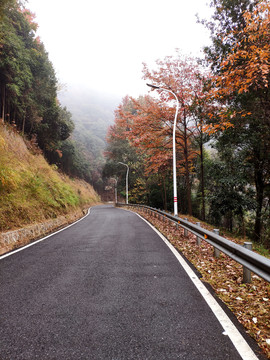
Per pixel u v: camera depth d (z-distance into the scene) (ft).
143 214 73.56
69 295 12.19
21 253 21.88
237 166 55.06
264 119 40.04
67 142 163.12
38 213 39.75
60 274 15.61
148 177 114.73
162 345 7.97
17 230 28.12
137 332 8.75
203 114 51.90
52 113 102.83
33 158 64.69
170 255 20.57
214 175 62.90
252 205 55.16
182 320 9.61
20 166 48.65
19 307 10.89
